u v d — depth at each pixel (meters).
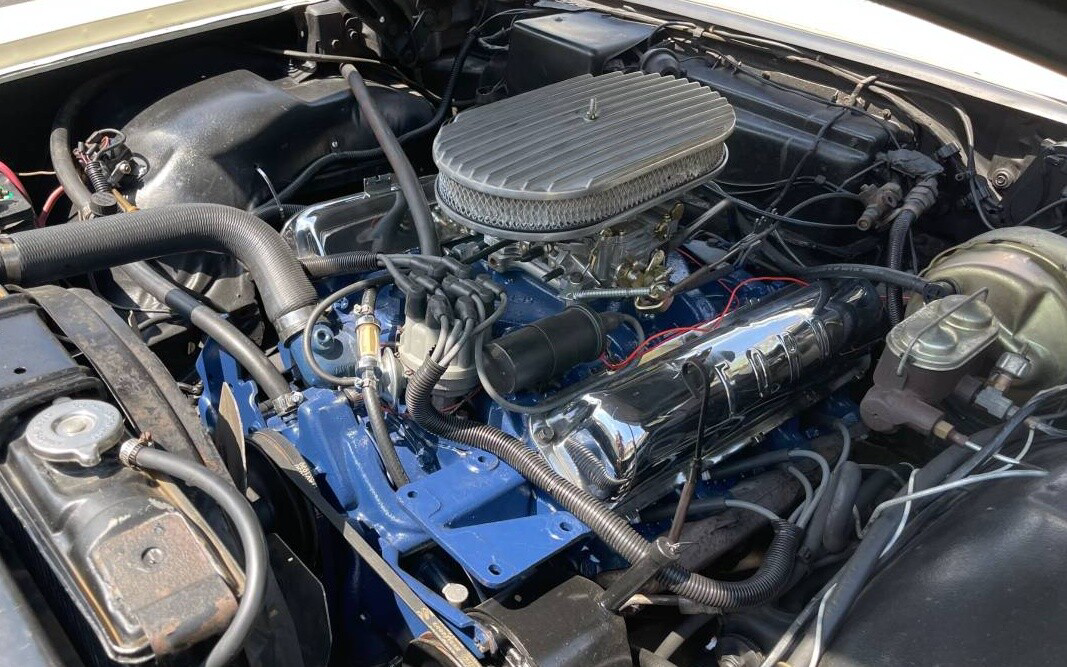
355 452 1.83
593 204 1.79
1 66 2.54
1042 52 2.32
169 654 1.10
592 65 2.74
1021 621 1.33
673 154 1.90
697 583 1.60
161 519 1.19
